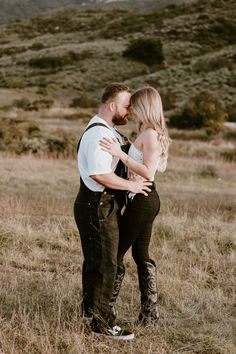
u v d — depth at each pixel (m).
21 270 4.51
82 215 3.02
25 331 3.07
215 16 63.38
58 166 14.25
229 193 11.55
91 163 2.87
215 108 27.94
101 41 62.16
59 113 29.30
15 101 34.25
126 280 4.43
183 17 66.31
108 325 3.12
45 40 72.50
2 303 3.63
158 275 4.51
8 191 9.25
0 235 5.57
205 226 6.79
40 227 6.35
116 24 71.75
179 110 28.88
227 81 41.81
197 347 3.08
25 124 19.86
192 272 4.73
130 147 3.19
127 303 3.85
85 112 30.22
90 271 3.06
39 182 10.90
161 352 2.96
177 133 25.42
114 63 50.53
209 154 19.97
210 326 3.41
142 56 51.19
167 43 56.31
